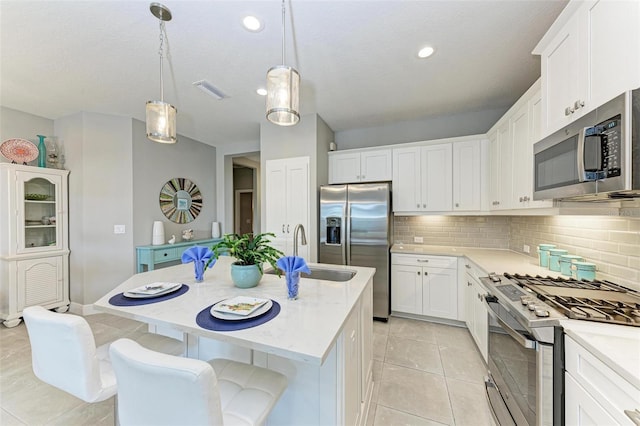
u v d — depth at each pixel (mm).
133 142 3490
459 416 1651
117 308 1251
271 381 1155
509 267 2109
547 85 1502
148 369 732
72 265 3346
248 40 1942
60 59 2189
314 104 3053
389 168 3369
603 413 863
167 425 761
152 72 2393
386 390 1898
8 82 2574
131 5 1612
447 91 2740
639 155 889
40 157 3232
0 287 2885
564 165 1251
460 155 3053
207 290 1525
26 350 2396
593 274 1622
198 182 4547
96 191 3322
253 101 2984
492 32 1851
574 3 1232
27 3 1588
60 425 1574
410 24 1771
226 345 1479
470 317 2607
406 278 3121
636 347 897
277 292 1486
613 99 964
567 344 1062
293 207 3439
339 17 1706
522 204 2062
